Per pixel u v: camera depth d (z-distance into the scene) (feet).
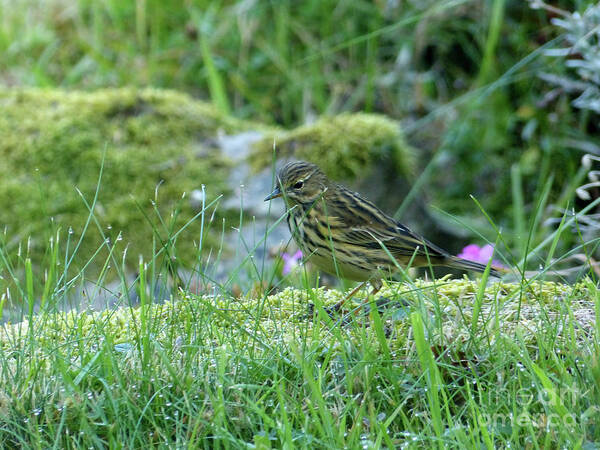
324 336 21.85
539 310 22.93
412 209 42.32
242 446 17.35
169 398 19.22
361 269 28.50
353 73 51.19
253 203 39.42
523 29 46.93
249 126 44.21
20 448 18.49
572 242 39.65
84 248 38.01
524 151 48.03
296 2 53.01
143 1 53.57
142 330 21.48
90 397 18.86
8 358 21.07
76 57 55.36
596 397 18.52
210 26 53.83
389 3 49.65
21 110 42.60
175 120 42.63
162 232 38.40
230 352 20.34
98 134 41.55
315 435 18.02
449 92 50.49
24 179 40.11
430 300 23.57
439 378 18.71
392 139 41.42
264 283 29.84
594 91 39.73
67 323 23.13
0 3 57.82
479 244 44.21
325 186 30.01
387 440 17.11
